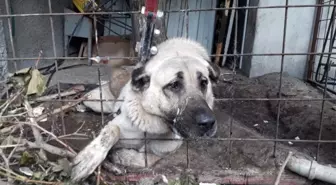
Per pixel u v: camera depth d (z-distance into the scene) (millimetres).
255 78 1480
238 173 707
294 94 1220
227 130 891
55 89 1125
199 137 623
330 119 1003
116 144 746
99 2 1622
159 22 741
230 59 1744
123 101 743
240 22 1696
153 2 654
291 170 708
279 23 1503
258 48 1532
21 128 681
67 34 1710
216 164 744
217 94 1235
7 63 1234
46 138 793
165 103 674
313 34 1486
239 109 1112
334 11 1247
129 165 727
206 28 1735
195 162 750
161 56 718
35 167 647
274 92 1241
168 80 662
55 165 628
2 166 624
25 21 1508
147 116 710
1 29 1196
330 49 1257
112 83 935
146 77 688
